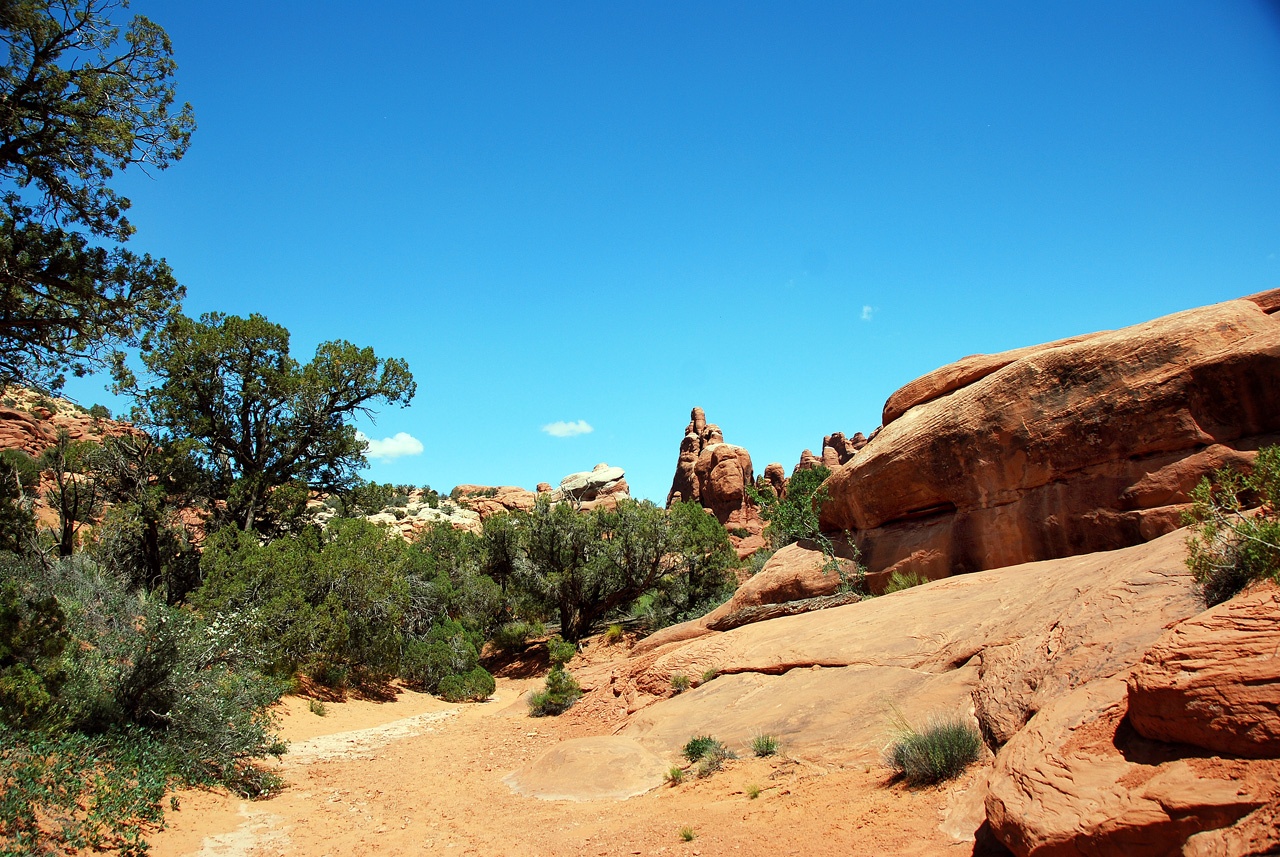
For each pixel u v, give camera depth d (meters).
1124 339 12.60
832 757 9.09
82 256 14.89
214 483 30.31
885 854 6.18
